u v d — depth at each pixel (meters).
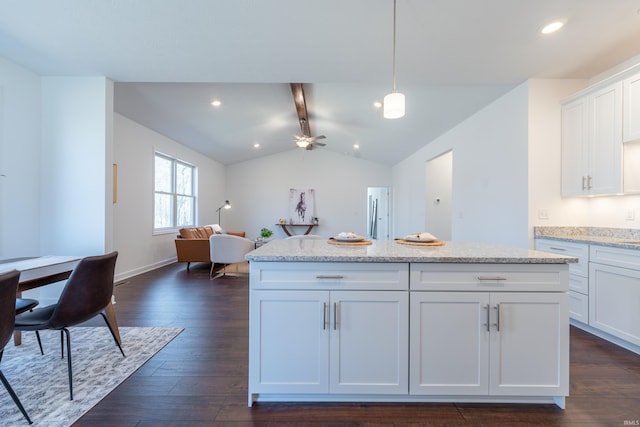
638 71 2.39
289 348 1.67
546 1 2.05
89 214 3.25
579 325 2.75
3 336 1.45
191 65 2.97
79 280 1.85
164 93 4.21
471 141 4.29
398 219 8.45
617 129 2.55
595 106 2.75
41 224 3.24
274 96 4.81
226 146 7.23
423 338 1.65
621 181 2.52
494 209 3.73
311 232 9.03
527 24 2.29
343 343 1.66
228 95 4.54
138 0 2.08
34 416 1.57
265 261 1.65
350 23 2.30
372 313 1.66
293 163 9.03
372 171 9.06
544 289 1.62
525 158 3.19
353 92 4.48
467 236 4.38
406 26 2.32
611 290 2.38
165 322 2.95
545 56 2.72
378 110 5.03
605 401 1.71
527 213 3.15
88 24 2.34
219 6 2.13
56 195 3.25
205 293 3.97
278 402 1.72
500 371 1.65
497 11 2.15
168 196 6.17
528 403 1.70
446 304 1.65
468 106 4.01
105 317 2.17
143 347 2.39
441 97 3.95
